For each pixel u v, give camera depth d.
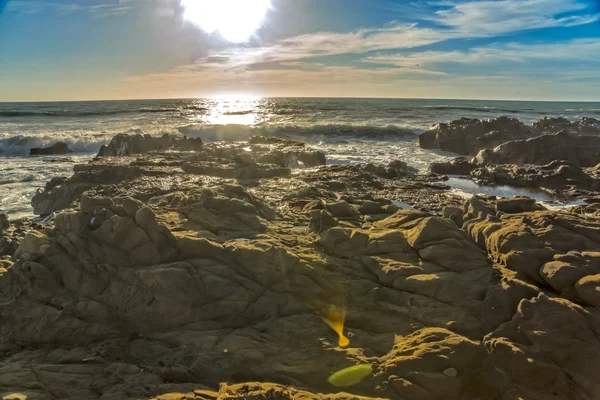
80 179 13.30
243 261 6.39
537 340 4.84
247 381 4.89
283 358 5.05
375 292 6.08
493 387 4.74
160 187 12.31
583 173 16.50
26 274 6.00
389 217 8.68
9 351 5.46
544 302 5.10
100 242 6.38
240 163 15.98
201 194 8.45
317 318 5.78
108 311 5.84
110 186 12.48
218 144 22.45
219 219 7.90
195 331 5.64
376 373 4.83
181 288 5.84
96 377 4.84
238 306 5.88
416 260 6.64
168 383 4.76
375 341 5.35
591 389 4.50
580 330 4.84
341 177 15.50
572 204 13.33
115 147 21.48
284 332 5.45
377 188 14.68
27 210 12.66
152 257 6.35
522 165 19.12
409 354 4.89
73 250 6.33
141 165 15.79
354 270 6.58
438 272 6.21
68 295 6.03
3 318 5.76
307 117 48.56
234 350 5.14
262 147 21.09
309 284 6.21
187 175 14.34
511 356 4.70
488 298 5.57
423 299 5.84
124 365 5.04
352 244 7.05
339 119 45.75
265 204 9.57
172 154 18.39
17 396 4.33
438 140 26.69
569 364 4.70
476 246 6.78
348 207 9.25
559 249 6.16
